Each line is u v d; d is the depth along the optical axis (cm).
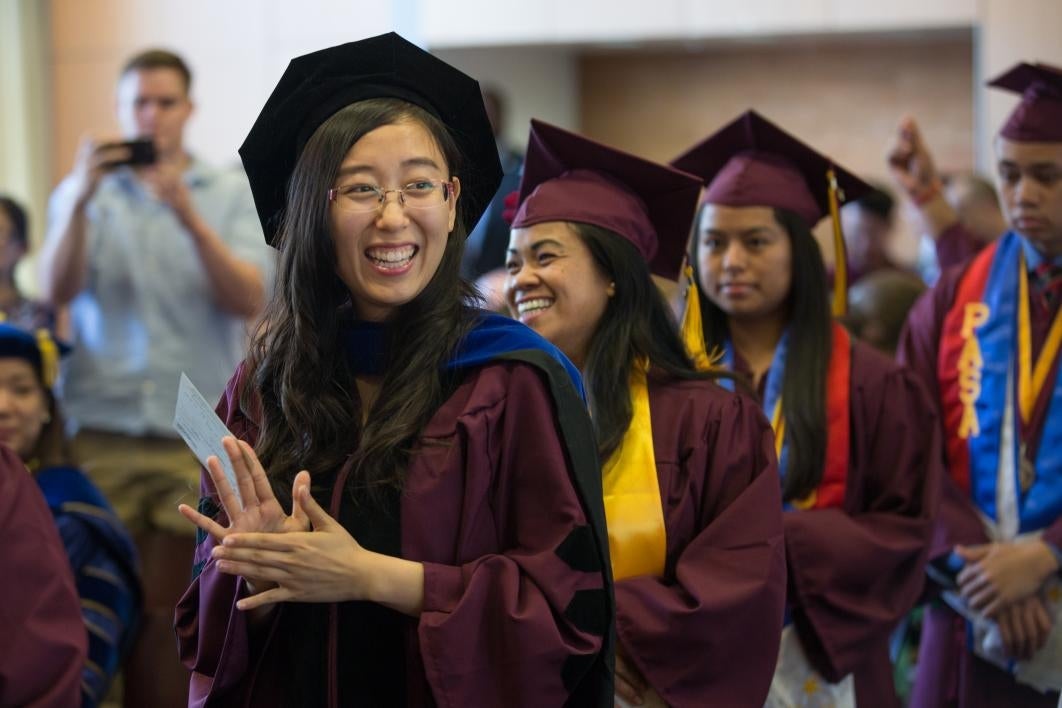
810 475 580
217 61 1399
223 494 359
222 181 902
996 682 636
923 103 1628
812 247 607
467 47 1570
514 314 536
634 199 544
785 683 543
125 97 888
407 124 386
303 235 386
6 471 495
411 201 382
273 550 355
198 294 855
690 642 465
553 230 526
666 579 493
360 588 360
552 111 1677
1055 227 645
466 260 890
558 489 378
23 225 912
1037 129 644
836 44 1638
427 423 384
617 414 507
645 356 525
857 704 561
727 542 482
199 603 399
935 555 639
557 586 370
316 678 380
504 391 388
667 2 1513
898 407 594
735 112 1672
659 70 1686
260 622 393
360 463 377
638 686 475
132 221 861
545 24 1538
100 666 627
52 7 1399
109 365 852
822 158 618
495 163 421
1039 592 615
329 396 392
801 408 586
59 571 488
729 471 502
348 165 380
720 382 607
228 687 388
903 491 584
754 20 1510
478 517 380
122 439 844
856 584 548
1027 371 653
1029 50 1422
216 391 862
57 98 1402
